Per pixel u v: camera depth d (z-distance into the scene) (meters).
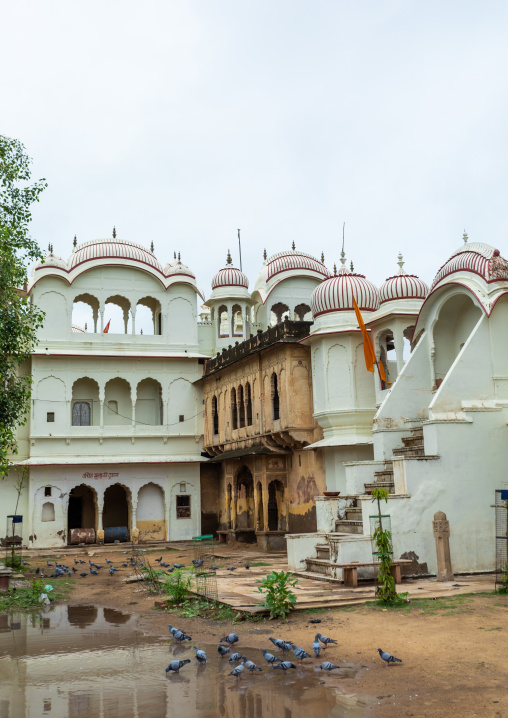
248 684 7.15
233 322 31.44
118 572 18.30
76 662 8.35
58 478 28.06
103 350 29.08
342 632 9.05
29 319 15.61
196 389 30.19
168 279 30.23
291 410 21.84
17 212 15.86
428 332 17.14
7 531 26.47
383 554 10.95
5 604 12.94
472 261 15.76
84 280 29.34
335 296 21.08
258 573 15.85
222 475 29.27
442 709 6.10
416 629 8.97
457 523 13.81
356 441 20.03
